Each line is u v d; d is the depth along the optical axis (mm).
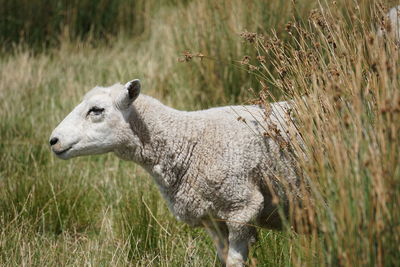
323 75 10758
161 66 23094
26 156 18125
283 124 11938
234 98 19422
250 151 11750
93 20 27906
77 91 21953
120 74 23094
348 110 9852
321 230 9711
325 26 12031
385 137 9047
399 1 12234
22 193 15836
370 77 10172
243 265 11812
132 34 28109
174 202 12258
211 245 13633
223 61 19609
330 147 9430
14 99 21281
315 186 9781
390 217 8711
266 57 18047
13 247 13641
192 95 20406
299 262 9359
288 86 11406
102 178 17281
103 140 12062
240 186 11680
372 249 8695
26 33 27062
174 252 13531
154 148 12117
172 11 26578
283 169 11617
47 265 13016
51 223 15414
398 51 10234
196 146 11945
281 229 12484
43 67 24453
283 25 18078
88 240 14297
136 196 15250
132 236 14148
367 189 8867
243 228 11727
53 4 27391
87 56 26047
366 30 11570
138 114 12086
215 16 20094
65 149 12047
